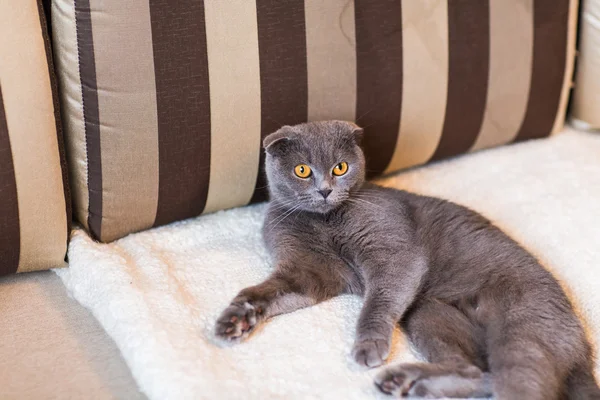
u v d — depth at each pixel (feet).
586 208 6.22
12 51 4.95
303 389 4.34
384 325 4.72
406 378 4.26
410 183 6.89
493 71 6.81
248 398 4.22
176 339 4.57
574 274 5.47
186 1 5.28
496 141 7.34
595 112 7.57
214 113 5.65
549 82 7.20
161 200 5.82
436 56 6.45
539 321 4.49
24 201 5.21
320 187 5.32
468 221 5.48
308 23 5.79
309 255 5.45
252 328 4.77
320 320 5.01
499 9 6.62
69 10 5.09
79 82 5.26
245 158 6.00
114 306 4.85
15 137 5.05
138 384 4.39
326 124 5.59
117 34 5.14
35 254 5.44
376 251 5.20
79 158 5.53
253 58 5.65
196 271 5.52
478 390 4.30
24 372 4.64
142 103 5.36
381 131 6.49
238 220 6.26
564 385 4.27
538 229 6.01
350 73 6.12
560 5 6.97
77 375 4.64
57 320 5.17
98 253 5.45
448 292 5.09
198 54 5.43
